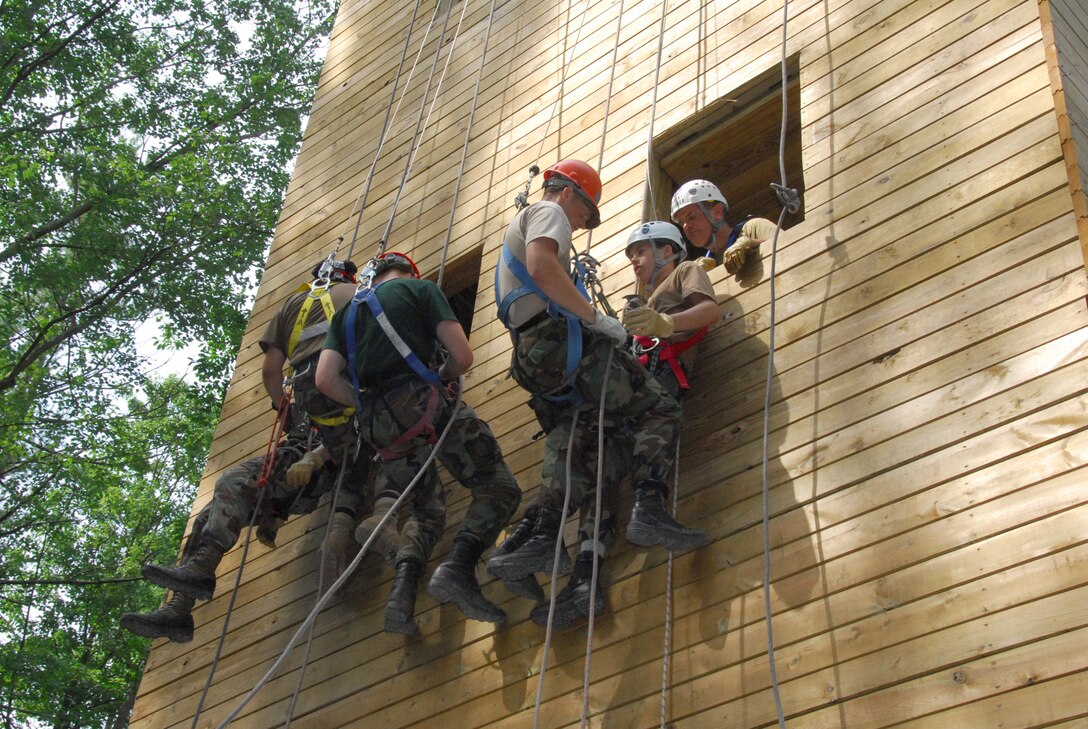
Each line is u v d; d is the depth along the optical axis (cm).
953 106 474
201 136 1600
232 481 541
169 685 594
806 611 388
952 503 375
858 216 475
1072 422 362
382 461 500
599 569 452
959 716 334
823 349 450
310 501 559
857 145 500
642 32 666
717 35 616
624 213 584
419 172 741
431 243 684
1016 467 367
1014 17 479
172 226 1504
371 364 475
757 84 572
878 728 347
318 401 519
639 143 609
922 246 443
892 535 383
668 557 439
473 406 578
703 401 479
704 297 465
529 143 679
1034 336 388
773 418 447
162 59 1773
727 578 417
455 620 497
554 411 465
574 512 471
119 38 1656
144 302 1582
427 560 497
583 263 461
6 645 1614
